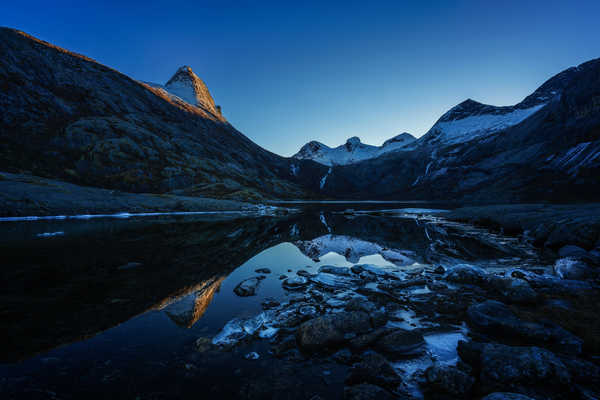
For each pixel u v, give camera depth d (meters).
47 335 5.36
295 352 5.05
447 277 10.05
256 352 5.01
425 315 6.84
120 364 4.44
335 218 40.75
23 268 10.33
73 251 13.45
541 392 3.79
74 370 4.22
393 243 18.80
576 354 4.87
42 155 56.75
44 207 28.30
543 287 8.68
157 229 22.81
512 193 89.56
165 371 4.30
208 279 9.76
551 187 73.62
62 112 75.69
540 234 17.89
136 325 5.96
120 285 8.70
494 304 6.46
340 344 5.29
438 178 179.12
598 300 7.45
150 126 101.12
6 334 5.33
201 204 48.22
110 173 64.06
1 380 3.87
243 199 70.56
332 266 11.35
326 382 4.19
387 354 5.00
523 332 5.39
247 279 9.50
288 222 33.81
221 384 4.05
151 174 70.50
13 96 66.75
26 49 88.06
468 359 4.76
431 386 4.01
